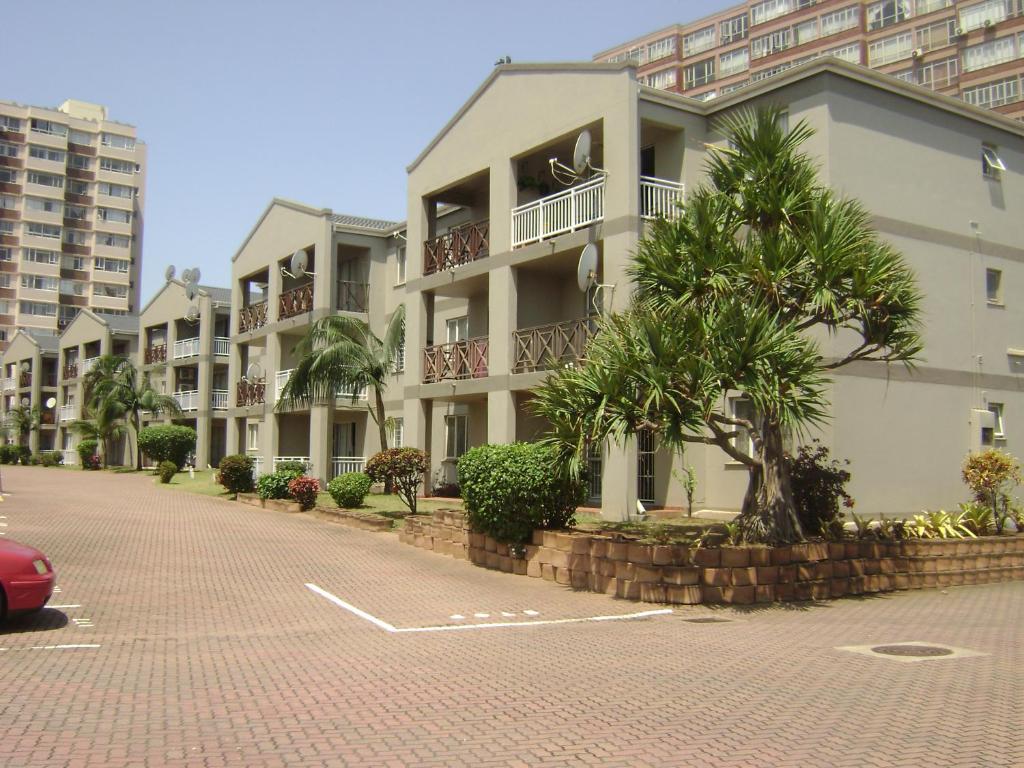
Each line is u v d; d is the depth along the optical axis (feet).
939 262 63.77
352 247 107.45
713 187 53.36
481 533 51.11
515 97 72.33
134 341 181.68
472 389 74.33
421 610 38.81
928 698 23.82
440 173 81.05
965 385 64.39
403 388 92.73
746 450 60.85
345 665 28.22
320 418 101.65
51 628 33.12
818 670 27.37
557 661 28.89
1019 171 70.95
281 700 23.62
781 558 41.45
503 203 72.84
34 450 201.16
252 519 71.97
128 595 40.40
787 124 60.44
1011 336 68.33
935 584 46.39
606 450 60.39
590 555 43.70
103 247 317.83
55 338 217.56
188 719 21.58
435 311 91.30
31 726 20.59
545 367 66.95
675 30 275.39
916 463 60.54
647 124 63.57
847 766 18.35
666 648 31.01
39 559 32.96
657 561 41.22
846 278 41.16
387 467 68.23
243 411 122.52
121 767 17.92
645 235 51.26
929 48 204.03
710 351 37.78
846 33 221.05
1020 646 31.19
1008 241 69.10
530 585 44.96
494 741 20.02
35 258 304.91
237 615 37.24
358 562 51.80
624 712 22.53
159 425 144.05
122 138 325.83
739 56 256.93
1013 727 21.04
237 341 125.39
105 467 162.30
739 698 23.93
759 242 41.47
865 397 58.08
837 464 52.34
